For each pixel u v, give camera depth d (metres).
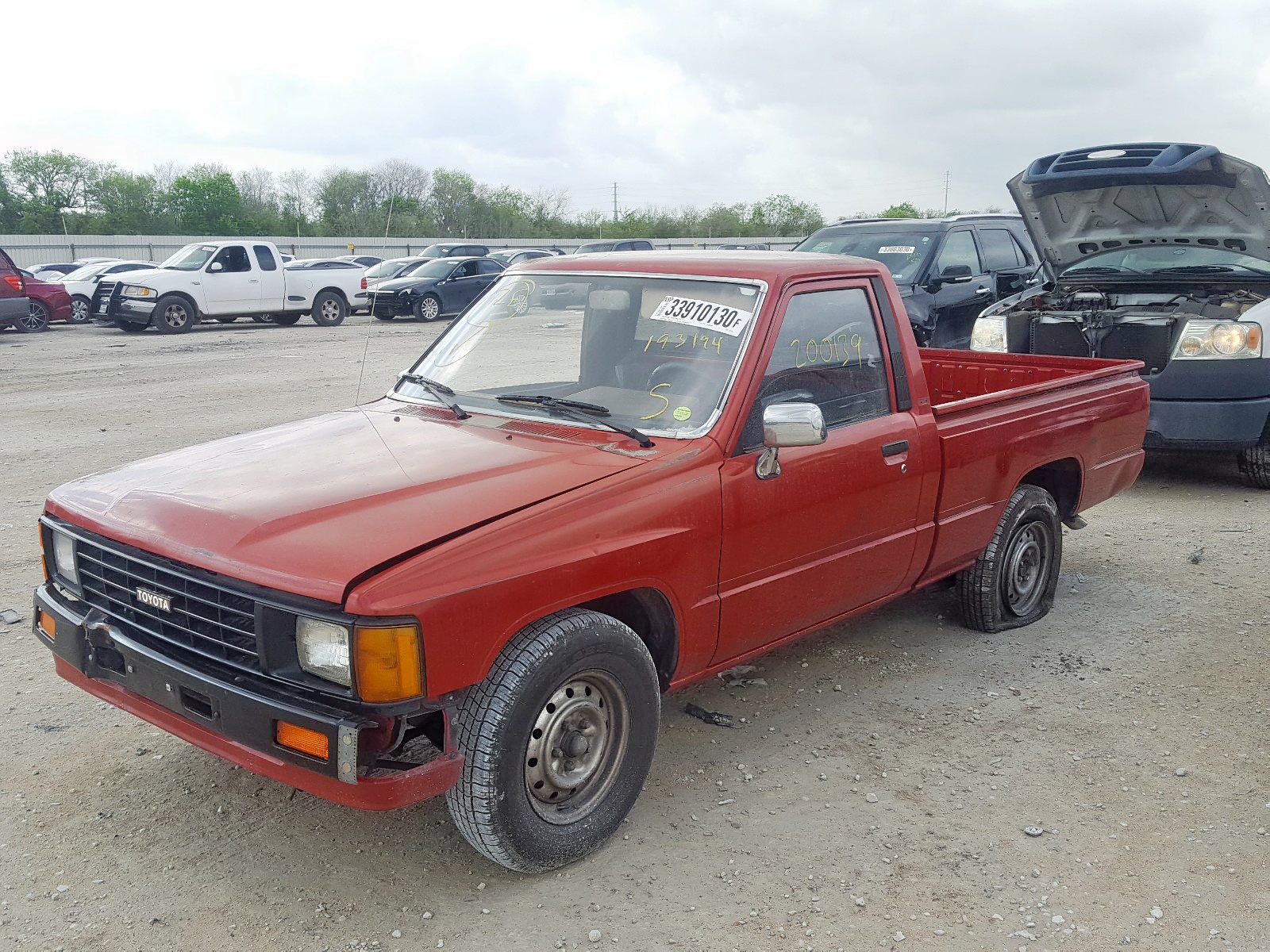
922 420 4.48
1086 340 8.19
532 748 3.19
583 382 4.12
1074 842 3.54
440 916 3.12
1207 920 3.12
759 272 3.96
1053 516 5.54
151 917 3.08
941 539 4.71
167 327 22.28
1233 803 3.78
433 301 25.67
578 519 3.20
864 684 4.80
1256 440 7.91
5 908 3.10
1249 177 7.27
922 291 11.05
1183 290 8.56
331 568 2.83
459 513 3.08
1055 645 5.28
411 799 2.90
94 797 3.72
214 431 10.67
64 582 3.62
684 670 3.74
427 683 2.83
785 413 3.50
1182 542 7.00
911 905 3.19
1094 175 7.63
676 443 3.63
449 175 68.81
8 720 4.29
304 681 2.89
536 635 3.11
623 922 3.10
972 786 3.90
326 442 3.78
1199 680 4.86
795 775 3.97
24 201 77.00
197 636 3.10
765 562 3.84
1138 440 6.04
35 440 10.14
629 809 3.51
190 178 77.12
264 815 3.63
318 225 71.75
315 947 2.97
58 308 23.28
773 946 3.00
